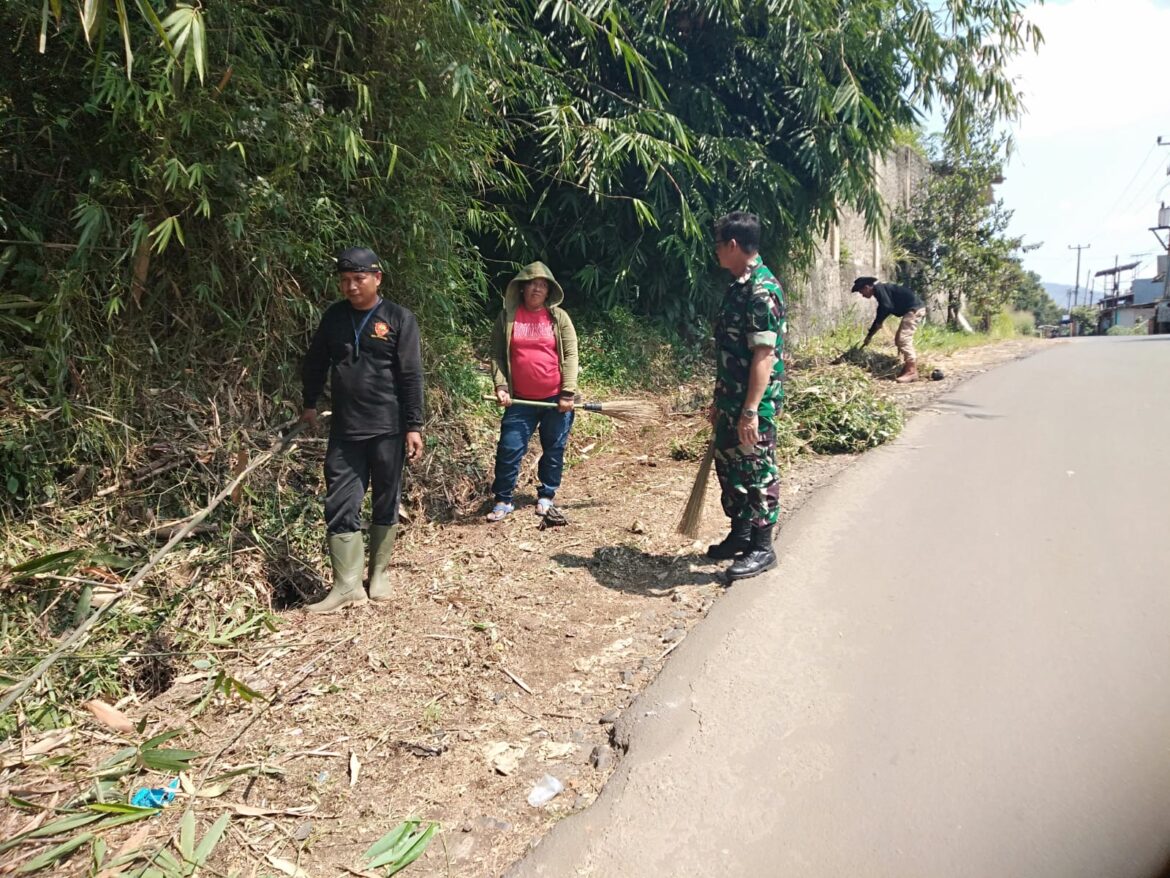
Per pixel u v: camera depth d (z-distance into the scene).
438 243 5.03
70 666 3.01
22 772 2.54
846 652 3.05
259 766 2.56
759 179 8.74
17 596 3.14
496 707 2.88
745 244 3.59
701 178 8.28
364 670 3.13
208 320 4.15
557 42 7.24
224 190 3.76
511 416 4.80
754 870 2.05
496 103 6.16
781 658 3.04
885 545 4.03
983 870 1.99
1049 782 2.27
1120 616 3.12
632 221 8.23
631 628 3.44
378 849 2.18
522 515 4.92
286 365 4.37
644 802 2.32
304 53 4.30
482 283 6.01
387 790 2.46
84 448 3.52
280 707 2.91
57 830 2.22
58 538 3.36
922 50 8.75
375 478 3.74
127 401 3.72
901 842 2.10
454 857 2.18
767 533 3.82
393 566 4.21
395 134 4.48
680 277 8.96
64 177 3.59
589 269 7.87
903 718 2.62
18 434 3.33
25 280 3.47
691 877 2.04
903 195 17.14
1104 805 2.16
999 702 2.65
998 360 11.20
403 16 4.27
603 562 4.16
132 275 3.65
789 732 2.59
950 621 3.21
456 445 5.39
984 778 2.31
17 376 3.41
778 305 3.58
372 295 3.60
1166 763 2.30
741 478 3.76
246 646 3.34
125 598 3.32
